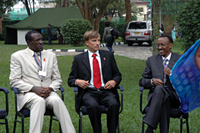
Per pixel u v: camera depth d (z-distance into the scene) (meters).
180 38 8.05
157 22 9.98
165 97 4.00
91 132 4.79
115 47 21.25
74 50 18.00
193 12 7.25
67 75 9.81
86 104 4.18
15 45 23.36
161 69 4.43
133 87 8.12
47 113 4.14
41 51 4.46
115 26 27.33
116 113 4.14
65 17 24.77
